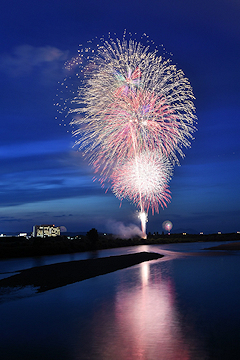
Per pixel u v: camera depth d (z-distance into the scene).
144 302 19.23
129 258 46.56
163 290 22.81
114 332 13.93
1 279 29.11
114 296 21.17
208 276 29.16
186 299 19.78
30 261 47.44
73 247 70.56
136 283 26.08
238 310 16.97
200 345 12.15
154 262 42.53
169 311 17.09
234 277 28.34
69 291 23.23
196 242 116.44
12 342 12.98
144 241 104.56
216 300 19.34
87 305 18.88
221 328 14.08
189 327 14.33
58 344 12.67
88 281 27.61
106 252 65.81
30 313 17.36
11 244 66.19
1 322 15.77
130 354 11.51
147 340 12.84
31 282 27.30
